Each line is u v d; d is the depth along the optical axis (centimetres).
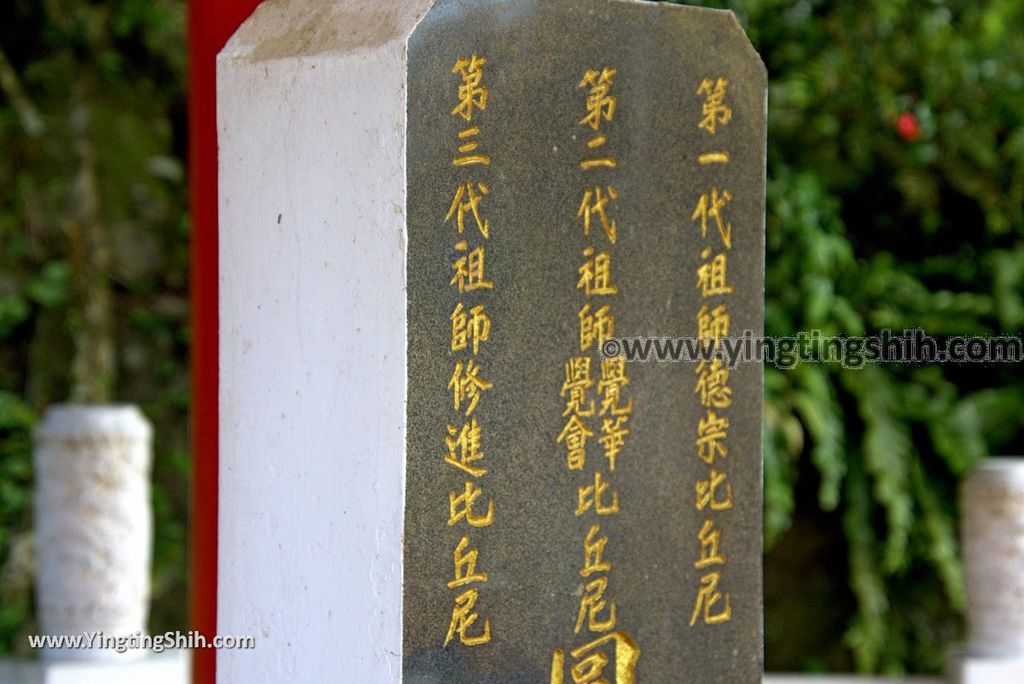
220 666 332
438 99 303
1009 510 499
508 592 317
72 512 454
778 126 605
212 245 347
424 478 302
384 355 301
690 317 349
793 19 608
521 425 319
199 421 351
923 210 618
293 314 317
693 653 351
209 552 344
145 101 652
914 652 616
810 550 630
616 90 334
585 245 329
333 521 310
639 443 340
